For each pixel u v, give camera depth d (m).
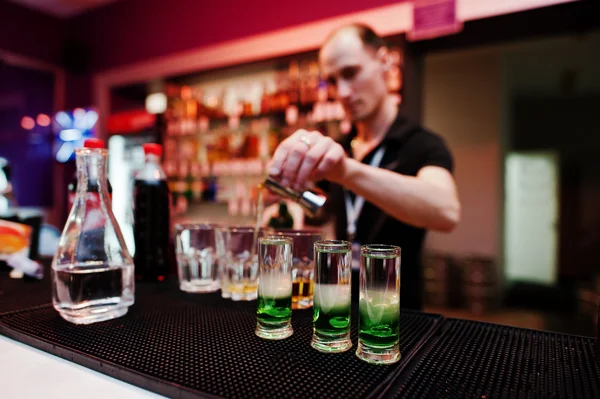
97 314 0.78
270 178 0.92
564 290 5.50
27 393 0.52
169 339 0.68
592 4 2.09
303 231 0.93
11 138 4.38
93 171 0.82
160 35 3.55
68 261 0.77
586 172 6.71
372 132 1.69
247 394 0.48
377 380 0.53
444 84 4.80
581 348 0.65
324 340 0.63
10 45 3.73
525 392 0.50
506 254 5.19
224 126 3.63
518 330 0.74
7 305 0.89
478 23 2.32
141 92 4.09
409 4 2.46
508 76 5.26
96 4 3.87
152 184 1.14
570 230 6.79
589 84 5.96
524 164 7.04
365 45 1.55
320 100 2.97
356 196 1.59
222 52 3.17
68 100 4.18
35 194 4.29
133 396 0.52
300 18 2.86
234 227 0.97
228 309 0.86
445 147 1.51
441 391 0.50
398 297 0.59
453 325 0.77
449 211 1.23
